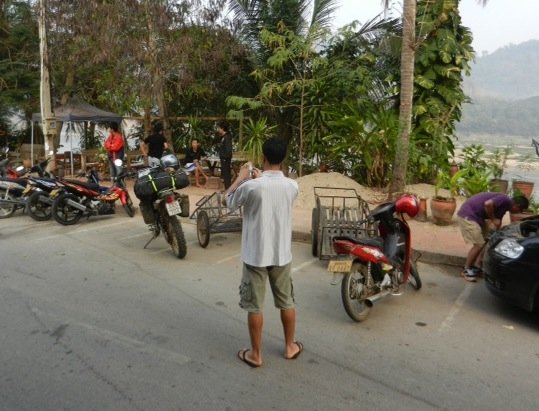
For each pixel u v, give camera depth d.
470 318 5.05
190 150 13.12
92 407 3.37
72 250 7.24
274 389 3.63
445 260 6.85
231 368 3.92
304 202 10.01
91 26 11.50
